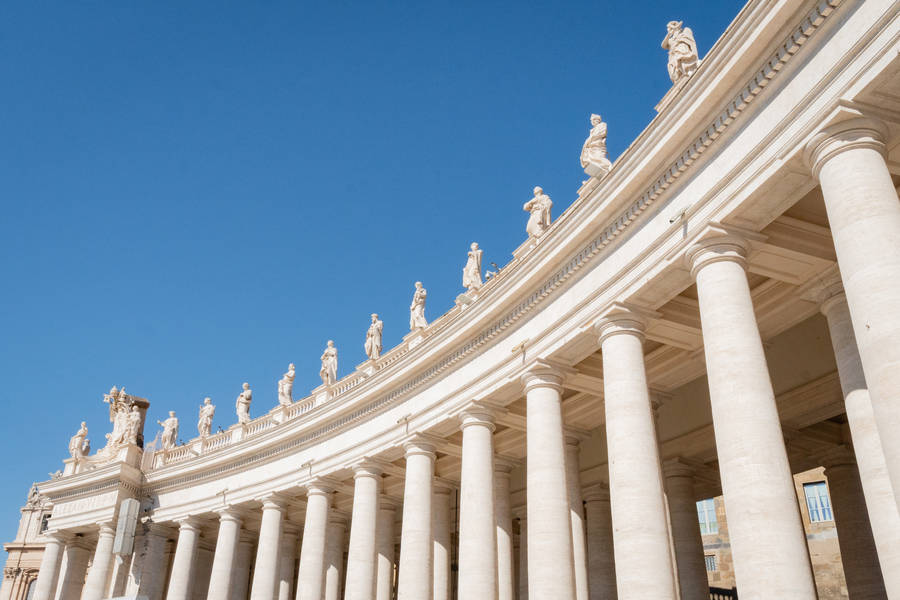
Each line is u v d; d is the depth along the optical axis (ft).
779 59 51.78
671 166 62.28
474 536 81.41
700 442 93.20
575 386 82.99
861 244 43.52
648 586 57.11
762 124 53.62
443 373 95.81
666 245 61.72
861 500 85.46
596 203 69.56
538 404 75.72
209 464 142.31
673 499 93.97
